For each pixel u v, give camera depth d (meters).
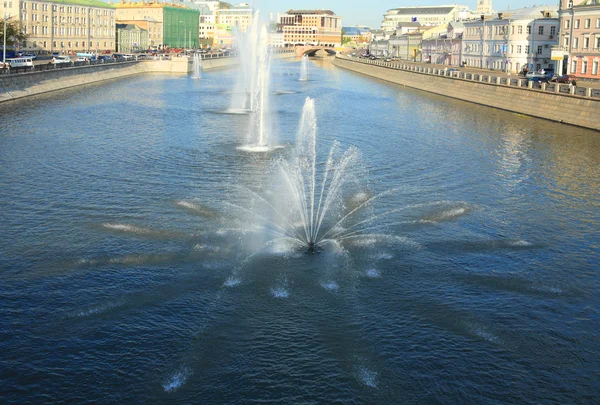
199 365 24.42
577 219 41.03
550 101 85.38
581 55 110.56
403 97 120.00
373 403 22.50
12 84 100.19
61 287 30.19
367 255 34.66
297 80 170.25
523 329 27.14
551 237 37.72
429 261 33.97
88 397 22.56
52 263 32.81
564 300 29.73
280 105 104.31
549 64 135.38
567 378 23.89
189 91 123.69
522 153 61.34
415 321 27.69
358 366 24.42
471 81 111.50
